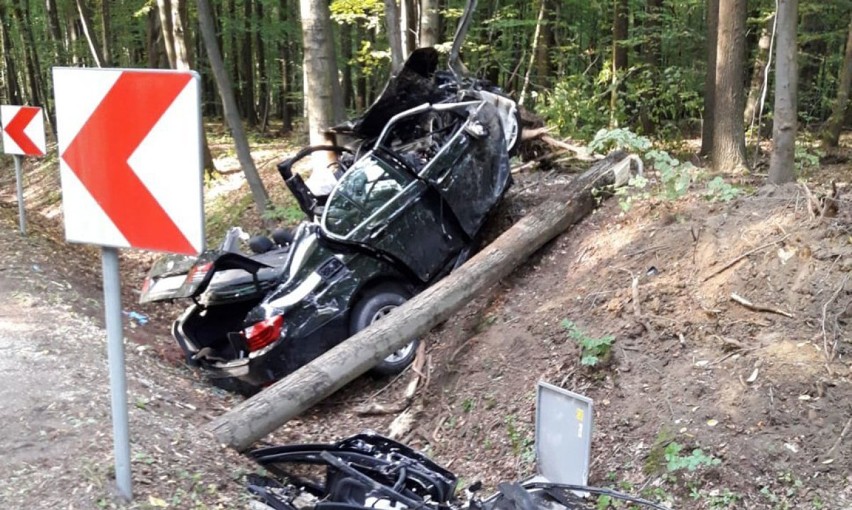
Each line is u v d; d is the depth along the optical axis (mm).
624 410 4926
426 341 7180
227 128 23281
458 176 7500
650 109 14023
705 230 6227
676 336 5320
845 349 4734
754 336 5070
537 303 6727
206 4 10961
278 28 22875
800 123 18547
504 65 17703
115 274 3213
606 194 7867
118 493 3494
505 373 5945
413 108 8102
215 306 7090
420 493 4176
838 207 5680
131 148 2951
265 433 5133
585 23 19031
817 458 4184
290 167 8047
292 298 6547
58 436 4066
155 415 4785
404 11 13320
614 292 6145
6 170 23422
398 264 7152
